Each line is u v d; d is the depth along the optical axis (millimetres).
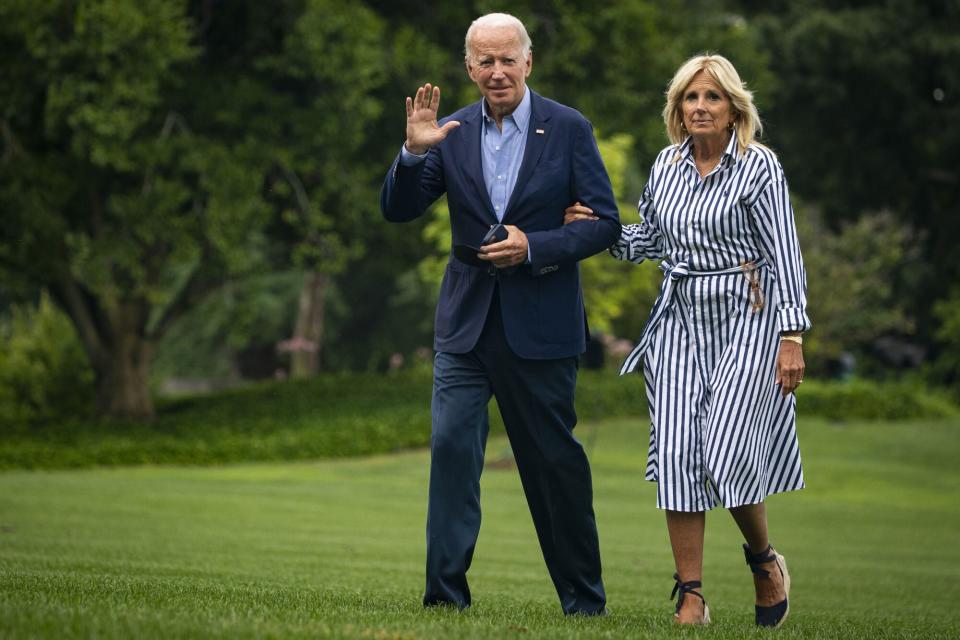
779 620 10320
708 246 9891
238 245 43312
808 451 48875
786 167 73812
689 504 9820
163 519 25281
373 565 17531
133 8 38938
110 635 6094
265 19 45000
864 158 72000
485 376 9812
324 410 50875
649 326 10078
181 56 40344
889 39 68438
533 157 9711
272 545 20750
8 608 6660
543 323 9594
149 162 41062
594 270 43781
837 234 74750
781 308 9766
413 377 62281
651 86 52219
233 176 42062
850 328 63938
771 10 77625
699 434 9867
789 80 69688
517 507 33344
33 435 44781
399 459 43500
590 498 9984
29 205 41062
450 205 9938
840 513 35000
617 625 8844
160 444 41844
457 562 9656
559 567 10062
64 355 53844
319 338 90562
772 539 28219
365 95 47281
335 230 50188
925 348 76938
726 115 9961
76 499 28469
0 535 19766
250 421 48250
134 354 48875
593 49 49844
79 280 47906
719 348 9906
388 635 6793
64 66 40062
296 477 38406
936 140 69875
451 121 9906
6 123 42469
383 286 99062
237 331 49750
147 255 46719
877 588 17625
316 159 45219
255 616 7480
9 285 44781
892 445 50156
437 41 50125
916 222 74625
